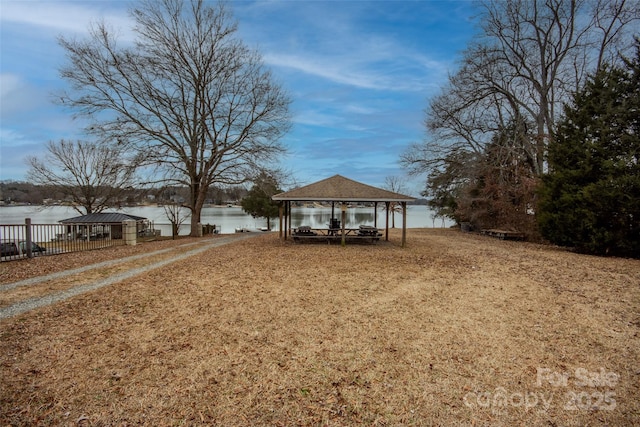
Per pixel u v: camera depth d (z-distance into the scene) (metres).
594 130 11.77
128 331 4.69
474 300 6.23
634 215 10.70
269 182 20.88
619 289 6.90
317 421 2.90
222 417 2.93
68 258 10.78
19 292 6.55
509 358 4.02
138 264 9.79
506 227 18.72
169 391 3.29
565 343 4.41
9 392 3.19
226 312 5.52
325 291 6.83
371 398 3.23
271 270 8.95
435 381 3.53
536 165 19.19
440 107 22.73
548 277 8.04
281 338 4.53
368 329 4.85
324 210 70.56
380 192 15.23
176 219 26.81
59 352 4.02
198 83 20.47
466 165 21.78
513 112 21.36
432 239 17.72
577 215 11.78
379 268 9.26
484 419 2.96
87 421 2.84
